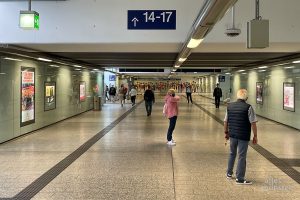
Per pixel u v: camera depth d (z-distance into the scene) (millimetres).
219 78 32719
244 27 8477
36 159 7812
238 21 8469
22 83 11109
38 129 12773
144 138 10820
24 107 11336
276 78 15477
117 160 7707
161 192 5465
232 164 6207
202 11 5609
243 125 5867
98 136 11234
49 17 8617
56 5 8602
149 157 8023
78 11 8625
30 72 11781
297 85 12836
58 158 7914
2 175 6465
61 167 7070
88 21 8633
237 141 6000
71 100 17656
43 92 13242
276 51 10984
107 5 8594
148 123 14992
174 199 5145
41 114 13078
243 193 5434
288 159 7832
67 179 6195
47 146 9414
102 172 6680
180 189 5625
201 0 8484
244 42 8562
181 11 8531
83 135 11453
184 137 11023
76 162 7516
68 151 8727
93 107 22656
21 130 11172
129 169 6910
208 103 30875
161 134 11680
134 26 8586
